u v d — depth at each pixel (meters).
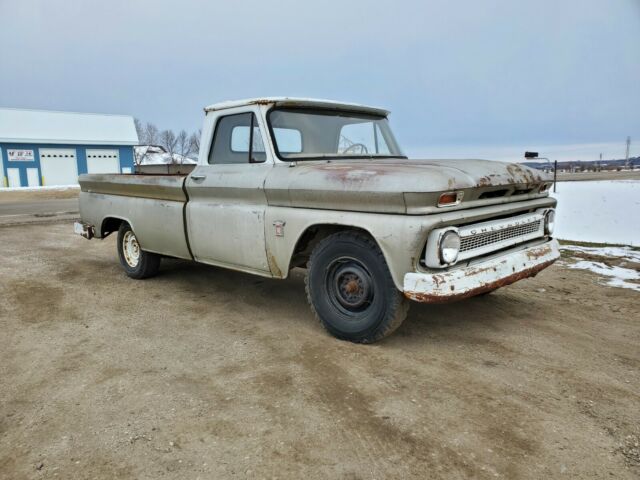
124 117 38.69
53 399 2.99
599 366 3.28
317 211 3.74
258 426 2.62
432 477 2.18
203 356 3.61
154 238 5.37
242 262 4.38
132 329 4.23
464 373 3.19
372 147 4.93
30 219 13.26
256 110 4.25
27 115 34.66
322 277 3.83
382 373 3.21
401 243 3.21
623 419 2.61
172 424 2.66
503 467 2.23
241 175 4.30
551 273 5.84
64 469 2.30
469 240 3.43
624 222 9.85
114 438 2.54
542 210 4.21
